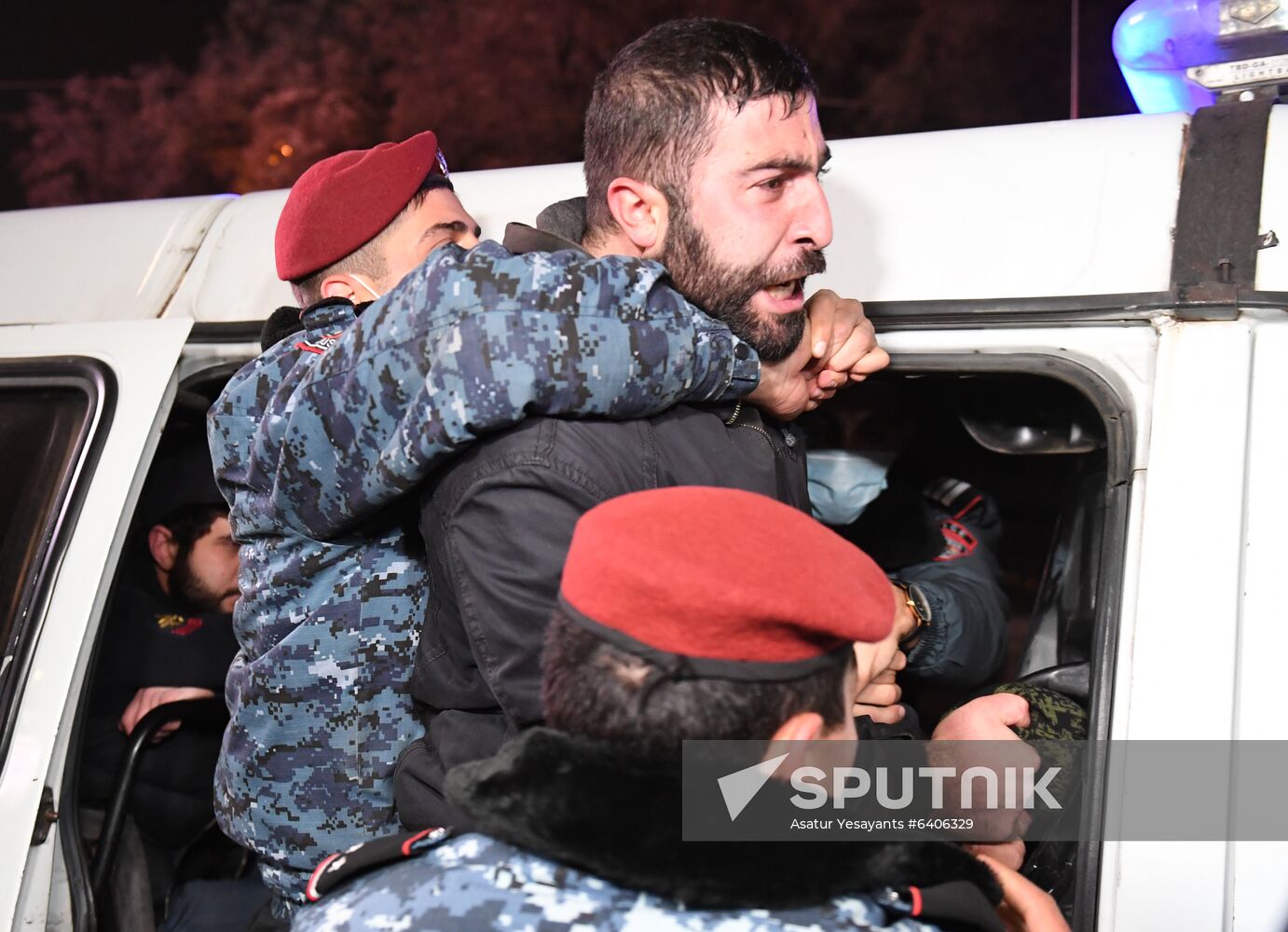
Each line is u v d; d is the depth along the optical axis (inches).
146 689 99.4
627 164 65.8
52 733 76.8
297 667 71.0
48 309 91.2
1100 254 69.3
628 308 59.6
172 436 103.4
